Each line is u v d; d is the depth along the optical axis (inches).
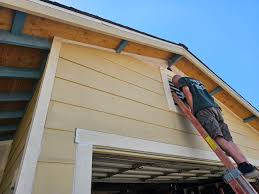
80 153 66.5
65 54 83.2
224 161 79.9
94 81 86.2
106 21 87.7
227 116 166.7
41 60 87.6
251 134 185.2
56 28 79.6
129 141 81.8
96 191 222.5
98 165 101.7
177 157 96.3
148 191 251.3
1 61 83.7
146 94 104.3
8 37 73.4
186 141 105.7
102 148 73.2
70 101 74.7
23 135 91.1
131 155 80.5
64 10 75.6
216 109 101.4
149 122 95.3
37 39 79.8
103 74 91.5
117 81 95.2
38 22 74.7
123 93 93.9
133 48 107.1
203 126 96.4
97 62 92.6
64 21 75.7
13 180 66.8
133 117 90.5
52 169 59.8
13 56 82.8
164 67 127.5
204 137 91.8
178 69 137.5
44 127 64.8
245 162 81.0
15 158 93.5
